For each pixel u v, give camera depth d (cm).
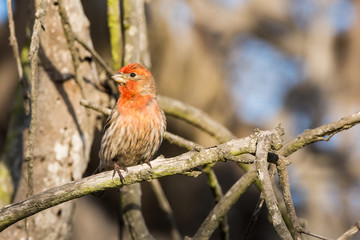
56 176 873
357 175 1645
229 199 798
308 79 1845
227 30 1633
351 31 1861
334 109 1808
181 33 1470
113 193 1712
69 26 859
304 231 599
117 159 966
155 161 664
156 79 1487
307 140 678
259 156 596
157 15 1442
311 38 1870
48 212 862
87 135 912
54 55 892
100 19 1483
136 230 903
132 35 964
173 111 1024
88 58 930
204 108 1552
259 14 1836
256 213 789
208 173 902
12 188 1037
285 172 622
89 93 927
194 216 1750
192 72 1503
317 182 1608
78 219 1628
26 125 883
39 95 878
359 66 1834
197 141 1514
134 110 934
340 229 1557
